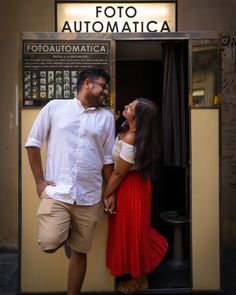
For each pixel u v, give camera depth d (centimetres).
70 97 270
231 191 382
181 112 292
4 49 376
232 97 377
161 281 295
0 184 383
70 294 252
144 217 258
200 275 281
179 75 293
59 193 226
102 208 274
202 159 278
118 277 288
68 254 272
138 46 319
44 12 375
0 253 384
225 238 385
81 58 269
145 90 362
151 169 253
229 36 375
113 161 254
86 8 295
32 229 276
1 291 298
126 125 263
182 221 307
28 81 270
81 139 232
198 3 373
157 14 296
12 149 380
